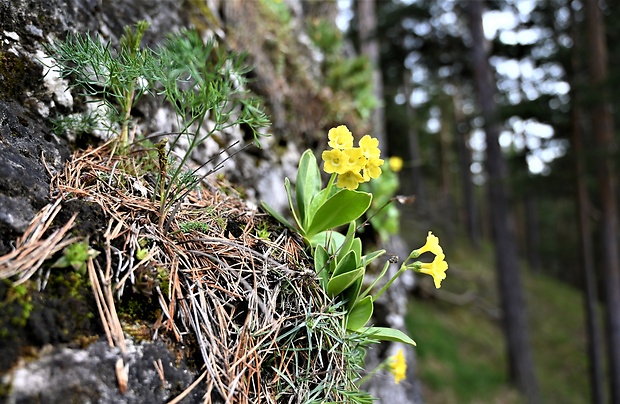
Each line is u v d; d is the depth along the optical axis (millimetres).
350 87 4453
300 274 1439
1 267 1017
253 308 1319
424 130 17281
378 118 7031
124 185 1464
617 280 8109
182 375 1140
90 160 1554
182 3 2740
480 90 9461
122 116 1650
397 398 3652
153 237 1281
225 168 2447
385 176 3281
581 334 14156
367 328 1528
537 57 9688
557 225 26859
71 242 1134
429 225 12555
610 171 8016
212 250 1373
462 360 9945
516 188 9062
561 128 8633
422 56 13031
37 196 1225
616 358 8117
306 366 1378
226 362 1212
